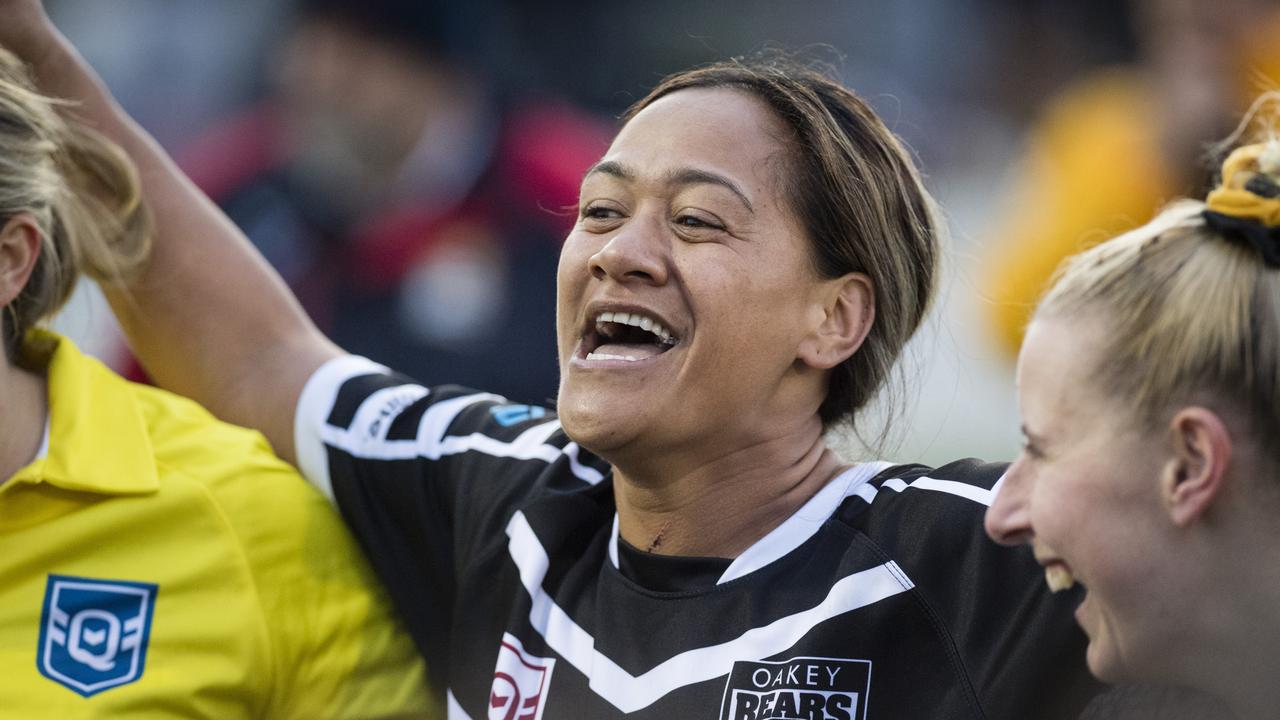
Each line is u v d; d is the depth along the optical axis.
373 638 7.45
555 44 16.38
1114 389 5.09
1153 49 12.52
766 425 6.61
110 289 8.18
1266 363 4.85
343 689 7.34
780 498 6.68
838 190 6.63
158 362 8.23
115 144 8.09
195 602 7.07
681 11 17.02
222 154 12.30
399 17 11.59
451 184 11.67
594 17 16.61
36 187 7.07
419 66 11.69
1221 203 5.01
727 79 6.84
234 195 12.01
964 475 6.39
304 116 11.81
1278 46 11.15
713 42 17.09
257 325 8.14
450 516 7.39
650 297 6.43
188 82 16.61
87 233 7.89
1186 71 11.47
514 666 6.73
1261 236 4.91
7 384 7.05
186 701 6.93
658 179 6.50
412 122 11.68
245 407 8.02
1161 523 5.04
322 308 11.67
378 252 11.66
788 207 6.56
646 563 6.66
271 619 7.21
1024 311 12.70
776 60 7.57
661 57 16.95
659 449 6.49
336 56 11.66
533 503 7.04
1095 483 5.12
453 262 11.56
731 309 6.39
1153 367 5.00
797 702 6.10
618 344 6.79
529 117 11.98
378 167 11.73
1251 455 4.90
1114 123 12.89
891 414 7.01
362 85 11.64
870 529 6.41
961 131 16.91
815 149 6.62
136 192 8.02
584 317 6.64
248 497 7.36
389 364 11.52
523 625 6.79
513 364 11.41
